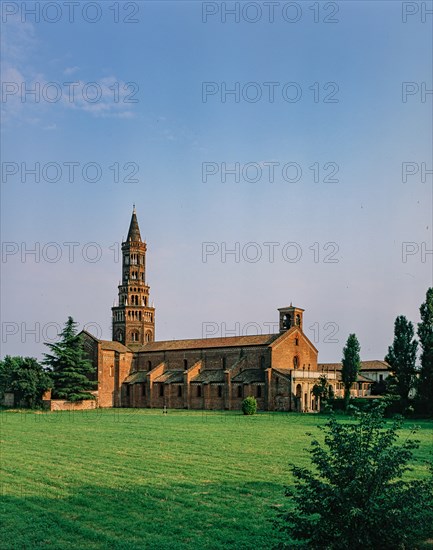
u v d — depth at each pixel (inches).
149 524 893.8
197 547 783.7
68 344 4475.9
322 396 3841.0
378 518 642.2
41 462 1478.8
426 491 679.7
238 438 2036.2
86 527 876.0
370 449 705.6
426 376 3235.7
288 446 1797.5
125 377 4945.9
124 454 1622.8
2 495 1093.8
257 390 4045.3
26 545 796.0
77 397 4288.9
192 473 1312.7
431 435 2079.2
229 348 4461.1
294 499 697.0
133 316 5231.3
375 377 5216.5
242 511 965.8
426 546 745.0
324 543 661.3
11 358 4749.0
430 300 3491.6
